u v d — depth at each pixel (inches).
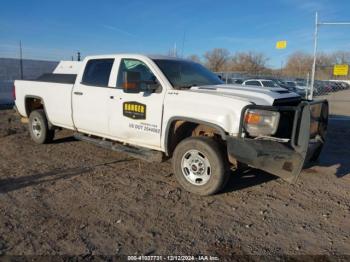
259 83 874.8
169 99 189.8
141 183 198.5
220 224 150.9
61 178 205.3
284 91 192.9
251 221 154.4
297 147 161.3
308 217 159.3
